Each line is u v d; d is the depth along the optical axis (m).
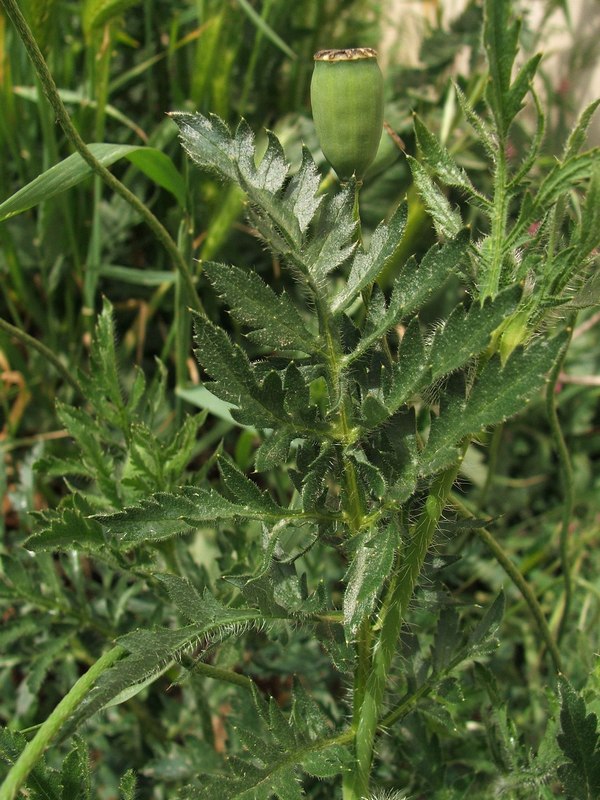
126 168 0.32
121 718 0.22
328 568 0.25
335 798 0.18
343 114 0.14
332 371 0.13
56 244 0.28
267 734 0.19
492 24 0.11
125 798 0.14
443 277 0.13
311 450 0.14
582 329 0.30
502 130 0.12
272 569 0.15
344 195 0.13
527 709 0.22
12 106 0.27
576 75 0.36
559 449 0.20
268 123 0.34
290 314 0.13
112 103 0.33
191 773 0.20
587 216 0.12
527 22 0.32
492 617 0.15
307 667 0.21
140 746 0.22
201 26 0.29
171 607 0.21
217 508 0.13
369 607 0.12
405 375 0.13
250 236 0.31
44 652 0.20
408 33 0.40
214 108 0.29
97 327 0.19
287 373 0.13
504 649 0.24
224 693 0.22
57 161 0.26
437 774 0.17
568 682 0.14
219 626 0.14
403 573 0.14
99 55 0.25
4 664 0.21
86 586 0.25
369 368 0.14
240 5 0.32
